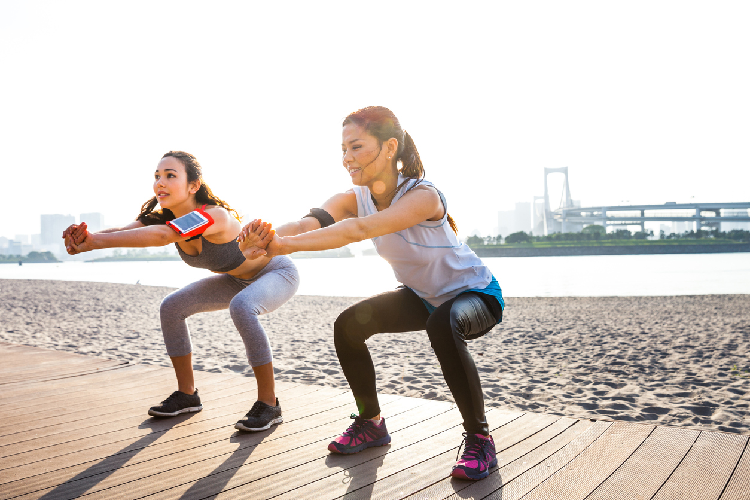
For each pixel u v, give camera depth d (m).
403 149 1.80
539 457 1.85
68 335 8.34
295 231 1.80
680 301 13.83
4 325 9.73
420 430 2.19
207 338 7.76
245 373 5.11
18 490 1.66
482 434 1.73
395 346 6.86
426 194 1.65
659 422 3.35
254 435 2.17
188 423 2.35
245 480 1.72
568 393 4.18
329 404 2.62
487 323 1.80
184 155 2.26
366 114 1.72
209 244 2.21
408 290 1.97
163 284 29.80
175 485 1.69
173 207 2.29
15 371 3.48
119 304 14.63
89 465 1.86
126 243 1.78
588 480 1.66
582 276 32.97
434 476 1.73
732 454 1.84
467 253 1.85
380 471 1.78
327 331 8.81
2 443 2.10
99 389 3.01
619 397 4.02
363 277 38.59
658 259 80.44
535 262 74.69
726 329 8.17
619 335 7.75
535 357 6.01
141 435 2.19
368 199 1.90
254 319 2.26
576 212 164.00
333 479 1.72
